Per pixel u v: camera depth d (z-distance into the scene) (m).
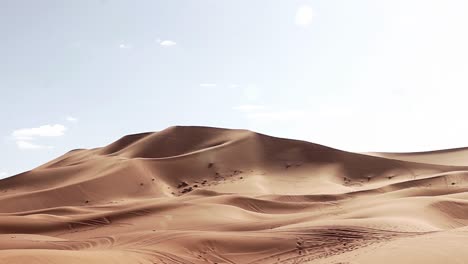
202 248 23.52
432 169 75.56
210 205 41.56
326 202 45.47
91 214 42.06
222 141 92.31
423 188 47.88
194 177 74.19
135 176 69.81
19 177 76.69
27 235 31.53
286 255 22.02
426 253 15.45
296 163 79.12
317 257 20.14
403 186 56.47
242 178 72.06
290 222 33.50
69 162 104.50
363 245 20.77
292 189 65.62
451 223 29.94
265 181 69.50
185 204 43.41
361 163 78.62
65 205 59.75
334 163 78.69
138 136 107.56
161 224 35.97
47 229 37.97
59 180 74.31
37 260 16.50
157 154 90.75
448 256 14.93
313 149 84.12
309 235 24.69
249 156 81.56
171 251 22.80
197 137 97.00
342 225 26.03
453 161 88.62
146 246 23.75
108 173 68.94
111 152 102.81
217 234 25.66
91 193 63.16
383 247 17.59
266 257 22.23
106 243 25.78
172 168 75.56
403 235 23.06
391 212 30.83
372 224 25.94
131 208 42.53
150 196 64.81
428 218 29.59
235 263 21.88
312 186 66.94
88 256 18.39
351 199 46.69
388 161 79.06
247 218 37.78
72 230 37.78
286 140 88.62
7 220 38.56
